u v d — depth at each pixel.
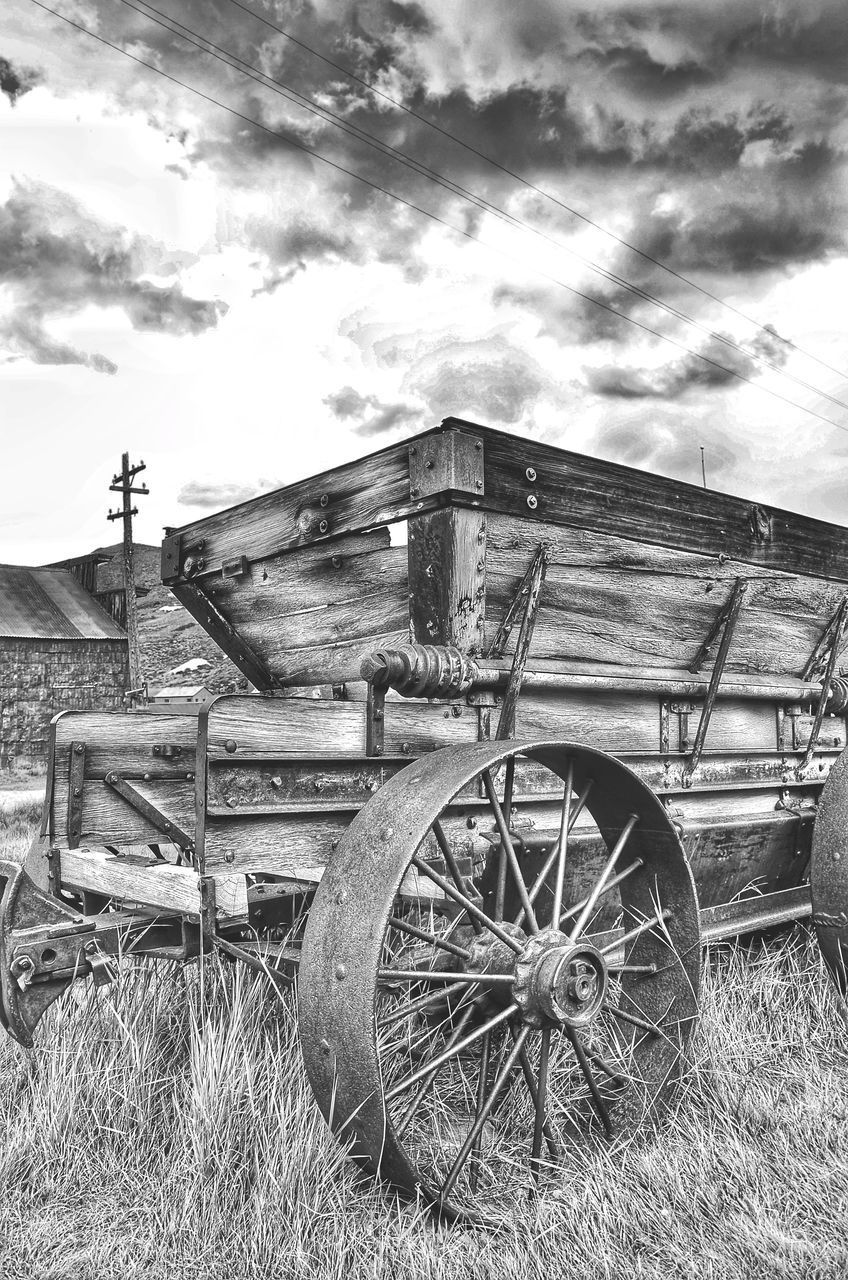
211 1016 3.09
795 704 4.38
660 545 3.54
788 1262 2.12
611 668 3.49
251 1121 2.55
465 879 2.92
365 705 2.79
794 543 4.15
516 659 3.02
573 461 3.22
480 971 2.57
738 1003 3.54
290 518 3.57
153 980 3.35
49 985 2.56
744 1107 2.80
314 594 3.64
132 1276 2.13
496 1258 2.18
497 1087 2.43
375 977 2.16
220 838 2.49
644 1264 2.15
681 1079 2.87
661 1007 2.99
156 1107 2.78
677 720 3.78
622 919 3.47
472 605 2.88
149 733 3.05
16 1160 2.55
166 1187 2.43
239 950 2.59
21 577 29.94
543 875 2.68
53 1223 2.33
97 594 30.67
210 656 31.91
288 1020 2.93
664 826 2.88
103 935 2.70
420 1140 2.63
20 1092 2.90
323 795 2.70
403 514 2.99
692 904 2.92
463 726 3.02
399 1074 2.81
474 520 2.89
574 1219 2.31
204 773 2.46
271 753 2.57
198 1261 2.17
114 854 3.43
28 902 2.58
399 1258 2.14
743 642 4.07
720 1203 2.37
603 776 2.84
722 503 3.82
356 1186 2.42
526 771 3.22
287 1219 2.25
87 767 2.95
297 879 3.73
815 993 3.60
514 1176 2.52
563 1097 2.85
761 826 3.95
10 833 9.55
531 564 3.08
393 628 3.32
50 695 26.78
